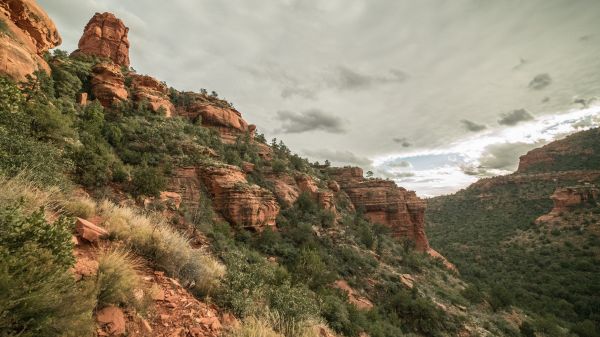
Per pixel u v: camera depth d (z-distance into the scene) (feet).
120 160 100.94
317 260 93.04
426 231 554.87
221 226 106.01
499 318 146.51
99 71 170.30
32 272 7.40
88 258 12.96
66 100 123.54
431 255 298.76
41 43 128.06
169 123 169.89
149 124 149.18
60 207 18.37
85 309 8.29
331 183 305.32
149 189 76.95
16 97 30.78
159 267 16.92
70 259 9.51
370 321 81.76
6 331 6.53
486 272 294.66
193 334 12.25
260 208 134.62
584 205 413.18
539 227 418.51
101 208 22.63
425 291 141.49
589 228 355.36
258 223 130.82
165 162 119.03
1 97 29.66
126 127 128.47
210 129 231.71
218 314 16.01
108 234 16.80
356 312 73.31
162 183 82.23
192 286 17.43
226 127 249.55
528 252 348.38
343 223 219.20
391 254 198.59
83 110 126.82
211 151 150.20
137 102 178.09
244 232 120.37
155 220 22.95
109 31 239.50
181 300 14.49
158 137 132.26
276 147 306.76
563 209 426.92
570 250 321.32
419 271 185.98
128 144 119.85
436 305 120.98
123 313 10.80
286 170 225.35
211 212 115.96
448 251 404.57
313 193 223.30
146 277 14.94
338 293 86.84
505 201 590.96
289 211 175.42
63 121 58.59
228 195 125.29
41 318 7.09
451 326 109.50
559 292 224.74
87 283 9.66
